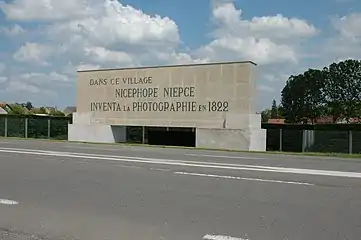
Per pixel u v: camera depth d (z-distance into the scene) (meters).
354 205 8.05
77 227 6.68
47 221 7.04
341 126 36.59
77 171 12.62
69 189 9.71
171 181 10.78
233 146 27.20
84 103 32.91
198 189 9.66
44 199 8.66
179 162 15.25
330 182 10.70
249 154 20.72
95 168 13.34
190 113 28.89
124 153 19.41
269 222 6.87
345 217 7.17
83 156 17.44
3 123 40.94
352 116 66.00
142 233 6.34
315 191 9.44
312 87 68.88
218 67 27.97
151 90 30.33
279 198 8.67
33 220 7.10
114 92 31.77
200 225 6.73
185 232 6.37
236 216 7.25
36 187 9.97
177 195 9.00
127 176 11.62
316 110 68.75
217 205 8.05
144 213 7.50
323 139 29.67
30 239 6.11
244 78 27.17
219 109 27.91
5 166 13.84
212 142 27.89
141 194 9.12
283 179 11.16
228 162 15.60
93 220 7.07
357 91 66.06
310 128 37.41
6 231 6.50
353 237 6.08
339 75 66.88
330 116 68.00
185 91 29.08
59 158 16.53
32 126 39.03
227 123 27.59
